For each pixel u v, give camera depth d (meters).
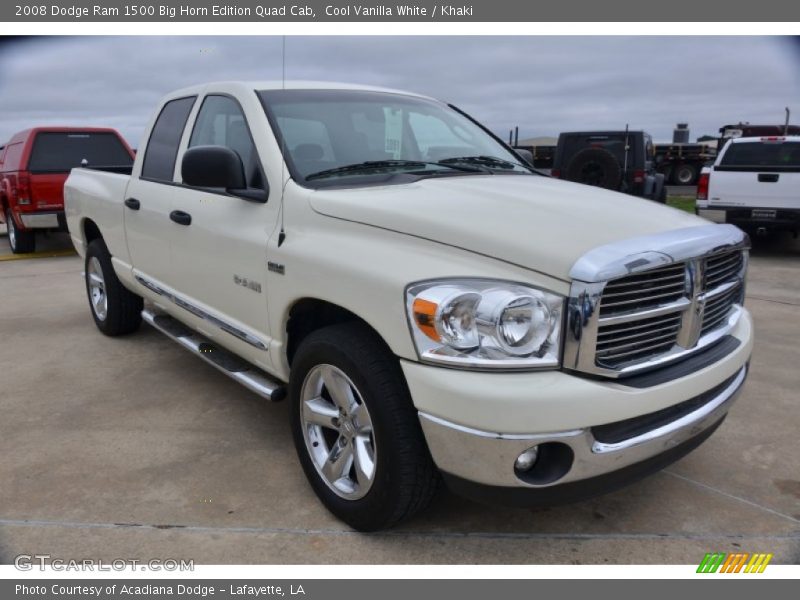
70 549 2.67
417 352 2.34
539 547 2.72
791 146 9.58
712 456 3.49
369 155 3.42
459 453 2.30
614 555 2.68
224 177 3.11
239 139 3.50
